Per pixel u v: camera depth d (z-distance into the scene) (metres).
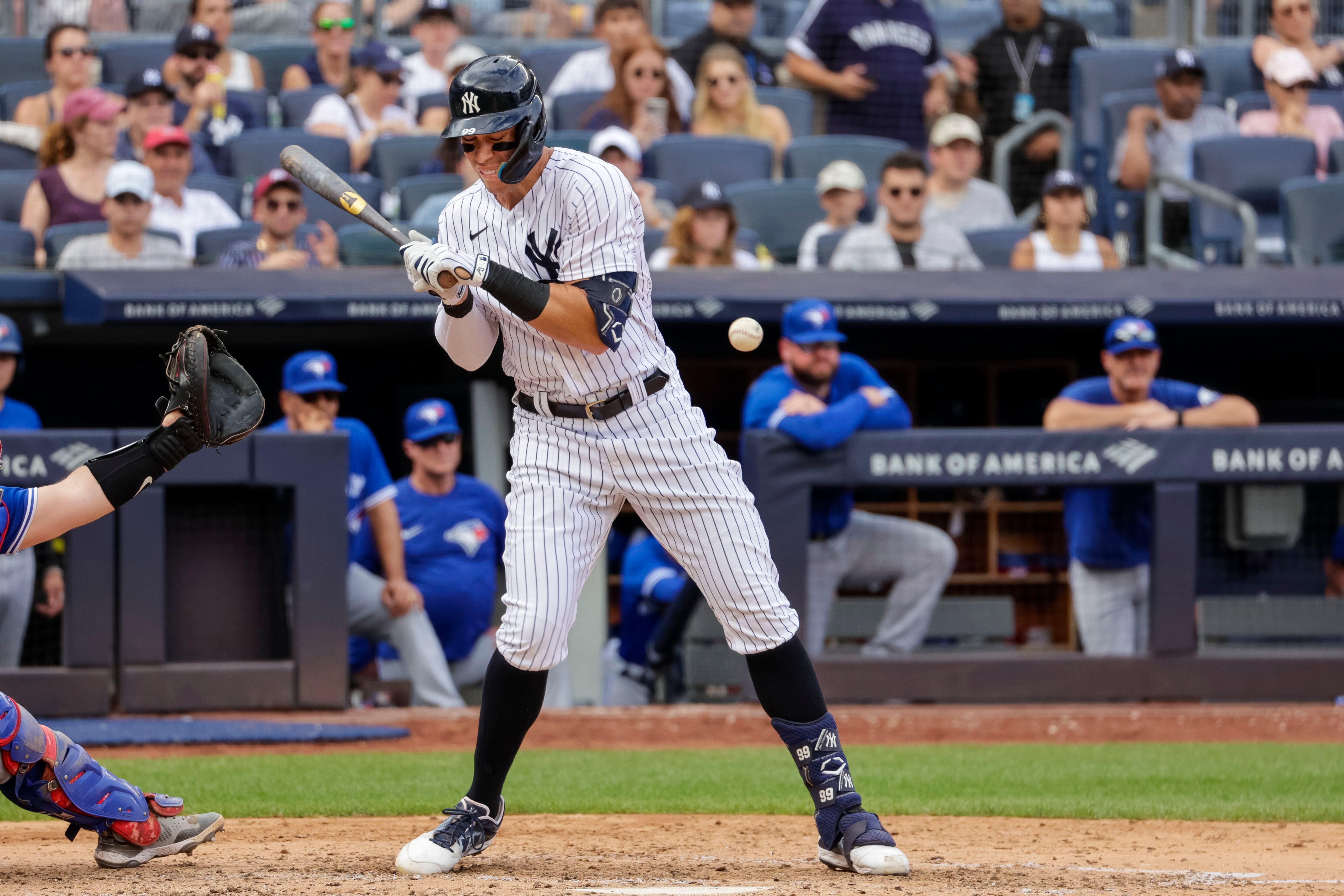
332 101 36.34
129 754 21.22
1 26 39.97
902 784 18.59
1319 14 41.28
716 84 35.84
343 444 24.25
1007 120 38.25
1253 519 25.94
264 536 24.72
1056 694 25.12
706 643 26.05
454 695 25.48
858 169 32.72
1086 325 30.91
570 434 11.54
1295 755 21.62
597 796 17.41
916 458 24.81
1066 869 12.11
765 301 29.36
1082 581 25.50
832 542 25.17
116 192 29.31
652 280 29.42
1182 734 23.97
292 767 19.81
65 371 33.28
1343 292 30.22
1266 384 34.66
